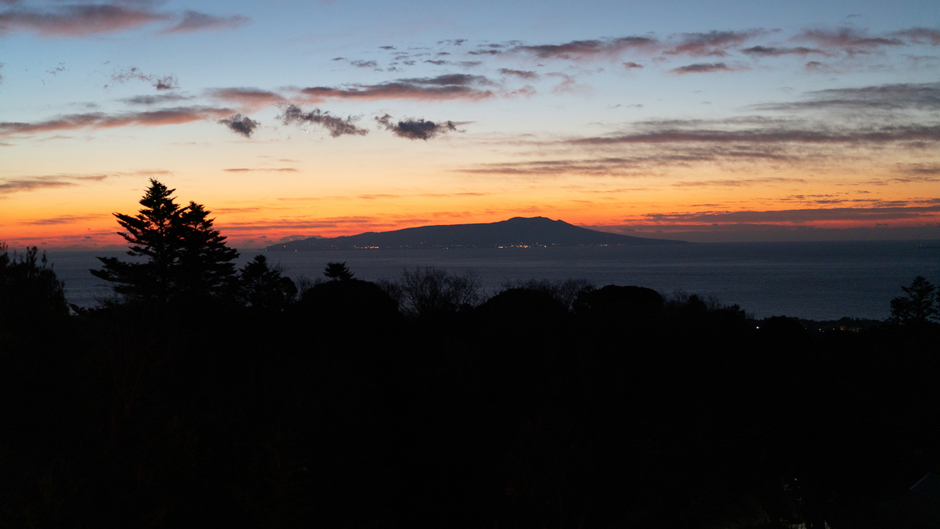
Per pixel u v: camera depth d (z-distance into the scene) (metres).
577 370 21.70
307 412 16.89
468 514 16.66
